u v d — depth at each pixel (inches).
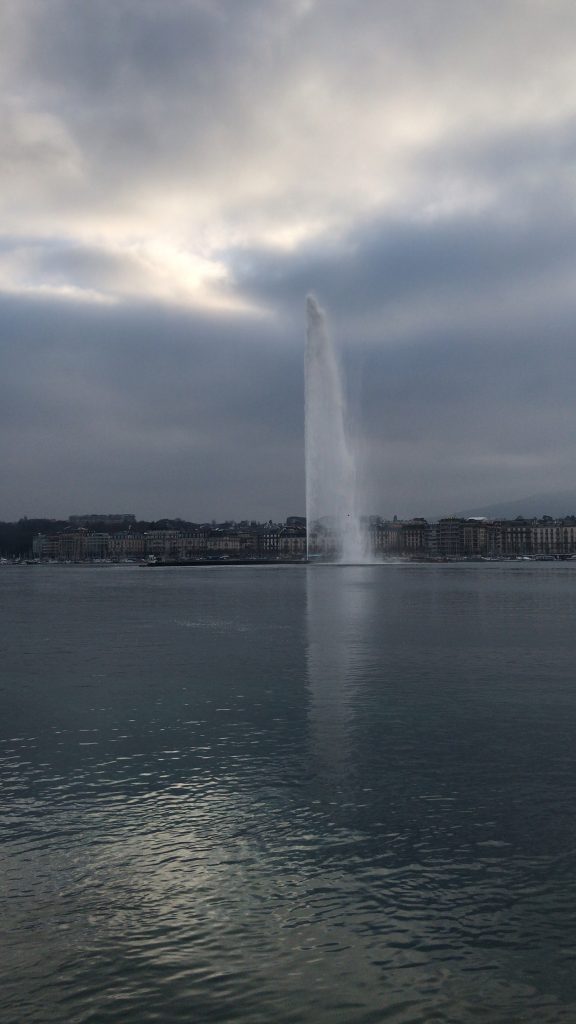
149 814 617.0
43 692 1119.6
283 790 671.1
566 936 430.6
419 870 510.3
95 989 390.0
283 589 4136.3
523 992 384.8
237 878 502.0
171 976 399.9
